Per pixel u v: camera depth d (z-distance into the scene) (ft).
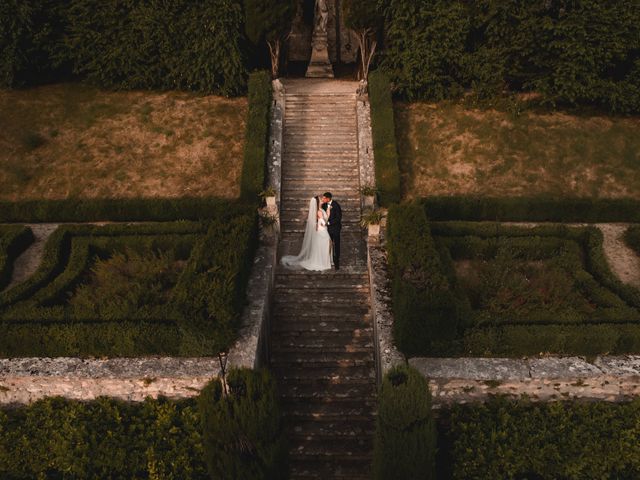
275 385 25.86
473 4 62.44
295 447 34.63
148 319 35.63
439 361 33.73
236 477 25.41
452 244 47.75
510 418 32.27
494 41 62.69
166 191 55.26
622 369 33.04
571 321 36.09
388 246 43.32
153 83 65.98
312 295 44.75
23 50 64.23
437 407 34.01
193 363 33.32
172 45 63.67
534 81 62.28
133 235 48.14
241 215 44.80
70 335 33.94
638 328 34.86
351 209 54.24
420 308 32.04
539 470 30.17
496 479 29.55
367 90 65.16
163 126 61.57
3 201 53.31
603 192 55.67
